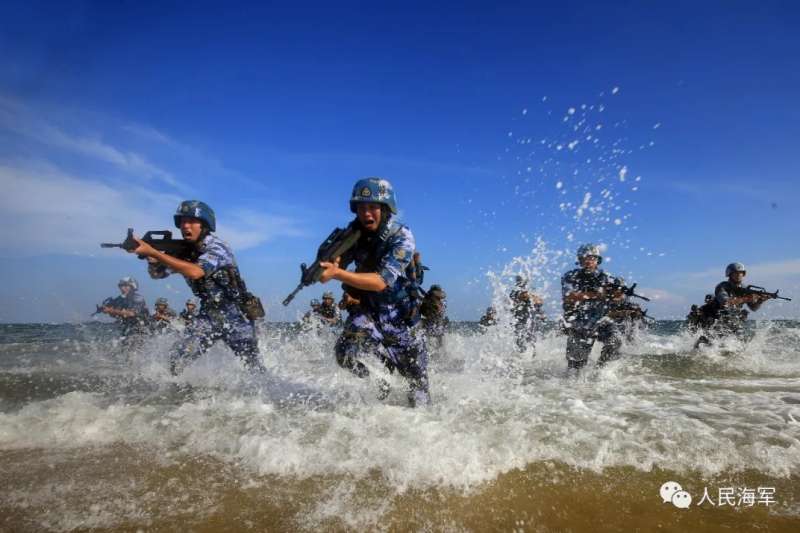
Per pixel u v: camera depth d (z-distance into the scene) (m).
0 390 4.58
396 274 3.57
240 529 1.87
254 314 5.13
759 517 2.01
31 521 1.92
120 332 9.46
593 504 2.09
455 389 4.29
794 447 2.68
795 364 6.66
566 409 3.42
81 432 2.93
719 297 8.58
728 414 3.45
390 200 3.68
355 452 2.55
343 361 3.74
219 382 4.85
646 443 2.70
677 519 1.98
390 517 1.96
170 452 2.65
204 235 5.11
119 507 2.03
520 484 2.26
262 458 2.51
